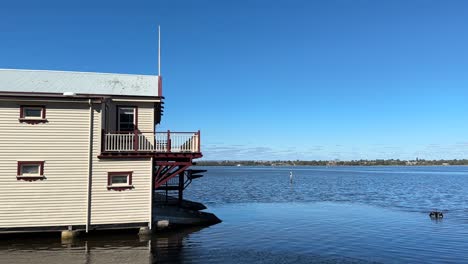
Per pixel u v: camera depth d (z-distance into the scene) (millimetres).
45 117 19641
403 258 18562
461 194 58594
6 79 23219
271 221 29469
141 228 20844
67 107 19984
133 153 20750
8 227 18953
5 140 19109
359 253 19391
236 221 29281
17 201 19125
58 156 19703
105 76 25531
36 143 19453
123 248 18859
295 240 22297
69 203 19750
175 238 21797
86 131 20125
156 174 21984
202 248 19766
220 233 23906
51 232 20516
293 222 29047
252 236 23250
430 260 18266
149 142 22516
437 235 24234
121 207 20500
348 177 126625
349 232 25047
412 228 26781
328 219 30797
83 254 17641
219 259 17734
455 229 26469
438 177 130250
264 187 72625
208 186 73750
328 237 23312
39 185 19406
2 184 18984
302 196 53344
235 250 19562
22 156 19281
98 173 20219
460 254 19422
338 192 61531
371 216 32844
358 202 45312
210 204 41812
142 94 23250
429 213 34719
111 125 22531
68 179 19781
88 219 19953
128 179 20719
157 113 27250
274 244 21172
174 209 27859
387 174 163500
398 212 35812
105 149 20484
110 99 22250
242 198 49250
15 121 19266
